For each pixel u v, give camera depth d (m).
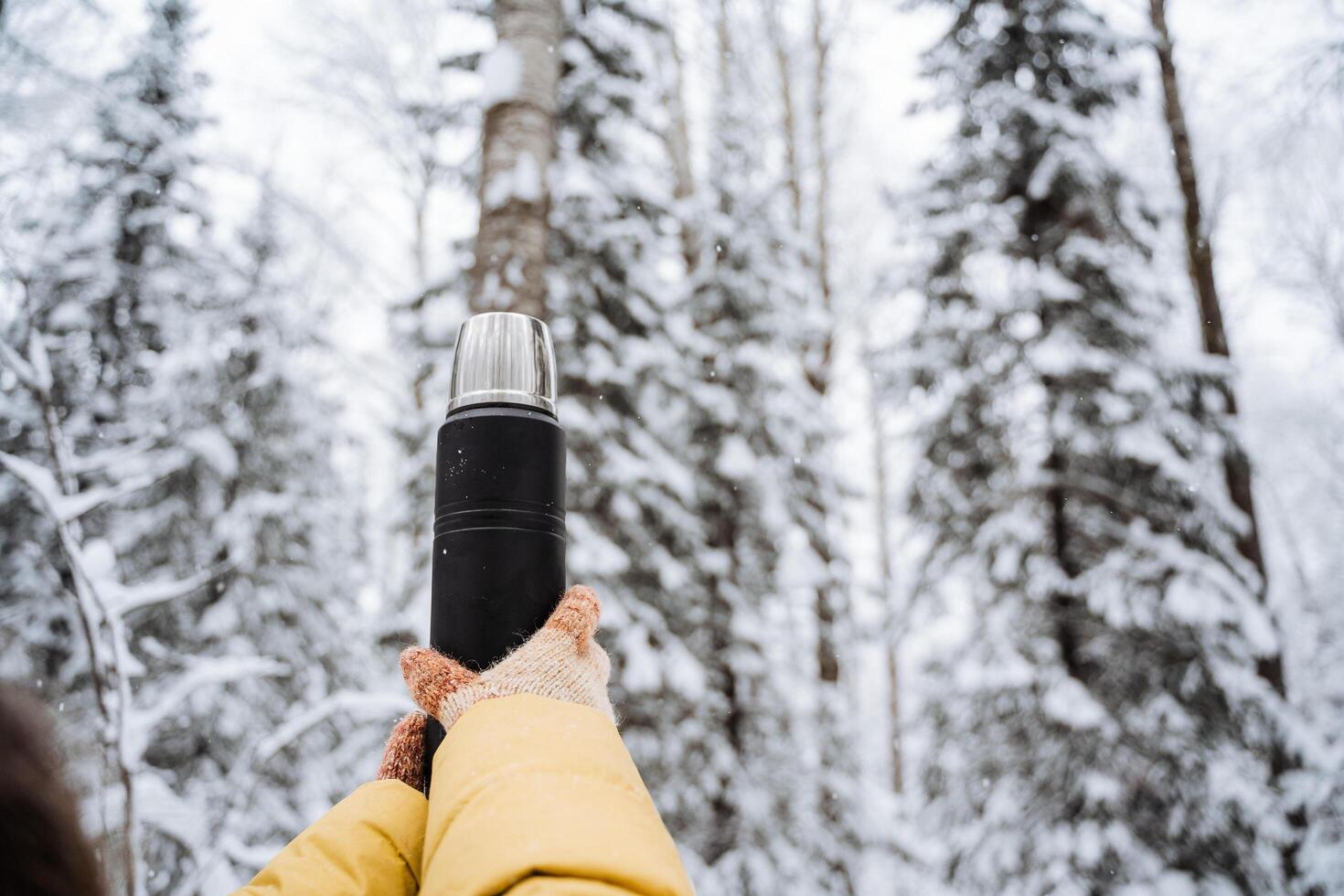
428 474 6.46
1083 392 6.78
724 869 6.68
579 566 6.18
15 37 5.29
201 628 6.75
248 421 7.63
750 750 7.36
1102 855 5.87
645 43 7.94
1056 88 7.52
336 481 9.55
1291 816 6.52
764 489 7.98
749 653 7.46
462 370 0.67
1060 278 6.95
